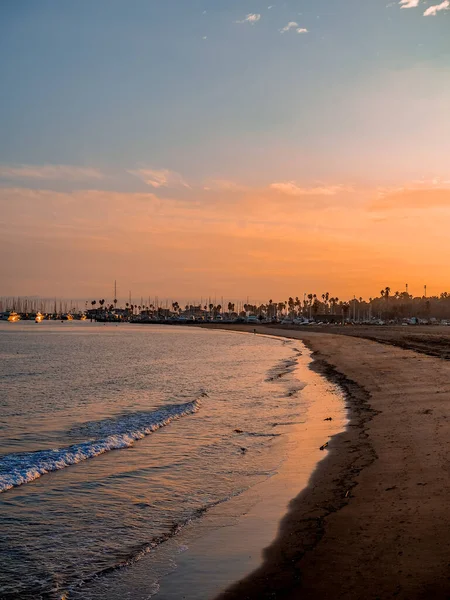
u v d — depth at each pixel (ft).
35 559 27.91
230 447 53.26
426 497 32.42
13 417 76.07
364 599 20.81
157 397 95.96
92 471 44.93
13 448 55.77
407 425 56.18
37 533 31.48
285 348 250.57
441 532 26.81
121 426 66.13
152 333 503.61
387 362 134.51
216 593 23.16
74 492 39.27
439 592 20.84
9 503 36.86
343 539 26.99
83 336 428.15
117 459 48.91
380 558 24.34
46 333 497.46
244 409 77.61
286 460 46.73
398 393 80.64
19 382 123.13
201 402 85.66
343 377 109.70
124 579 25.36
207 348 260.21
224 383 114.93
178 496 38.01
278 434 58.75
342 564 24.13
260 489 38.52
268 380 117.60
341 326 557.33
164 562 26.96
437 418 58.75
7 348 266.57
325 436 55.62
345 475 39.60
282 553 26.45
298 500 34.94
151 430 62.80
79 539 30.45
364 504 32.17
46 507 36.01
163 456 49.93
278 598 21.81
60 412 80.53
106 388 110.52
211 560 26.81
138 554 28.14
